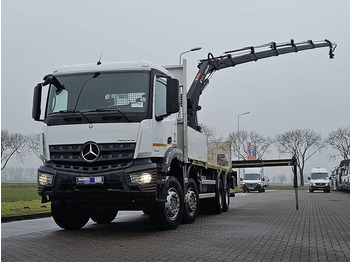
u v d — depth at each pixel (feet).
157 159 32.07
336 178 195.52
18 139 217.97
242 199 94.12
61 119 31.07
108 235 31.14
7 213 47.96
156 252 24.02
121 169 29.63
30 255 23.32
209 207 50.06
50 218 48.19
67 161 30.60
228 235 30.83
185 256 22.82
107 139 30.07
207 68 62.34
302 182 251.39
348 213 51.72
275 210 57.11
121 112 30.32
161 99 32.55
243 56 70.44
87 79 32.01
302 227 36.17
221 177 53.42
